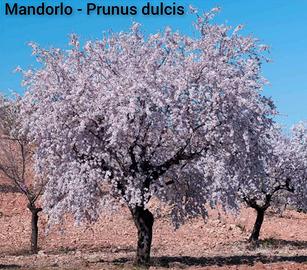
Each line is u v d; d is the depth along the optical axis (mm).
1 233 33250
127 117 18562
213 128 19344
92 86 19516
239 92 19203
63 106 19344
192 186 21547
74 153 19672
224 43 19938
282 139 29891
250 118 19500
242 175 20047
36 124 19719
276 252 26844
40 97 20219
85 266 20547
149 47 19891
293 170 30078
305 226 40250
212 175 19828
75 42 20359
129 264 20734
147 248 20531
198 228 36875
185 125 18875
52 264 21953
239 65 20031
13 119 26766
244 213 43094
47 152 19875
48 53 20438
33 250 27500
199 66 19328
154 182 19953
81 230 34750
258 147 20094
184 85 18594
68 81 20203
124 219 37688
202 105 19031
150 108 18656
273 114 20219
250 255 25438
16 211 37719
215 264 21641
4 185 41281
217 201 20375
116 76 19688
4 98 26984
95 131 19625
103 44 20156
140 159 19859
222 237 34406
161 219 37750
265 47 20000
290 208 48531
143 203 19453
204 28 19875
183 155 20125
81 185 18969
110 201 19703
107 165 19625
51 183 20188
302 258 23656
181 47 19781
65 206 19672
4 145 27672
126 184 19703
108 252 27844
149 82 18688
